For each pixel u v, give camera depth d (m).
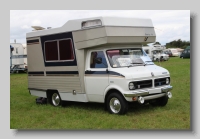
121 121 8.21
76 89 10.06
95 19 9.18
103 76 9.12
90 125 8.08
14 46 28.33
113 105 8.99
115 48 9.42
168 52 56.34
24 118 9.20
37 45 11.47
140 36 9.62
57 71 10.72
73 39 9.90
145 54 10.09
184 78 17.89
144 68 9.23
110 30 8.95
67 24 10.11
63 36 10.29
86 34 9.47
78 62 9.83
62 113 9.73
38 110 10.42
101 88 9.23
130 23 9.47
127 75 8.49
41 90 11.55
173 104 10.26
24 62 28.64
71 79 10.19
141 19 9.84
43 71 11.33
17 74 28.08
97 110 9.78
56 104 11.11
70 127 8.01
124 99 8.68
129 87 8.47
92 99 9.69
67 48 10.20
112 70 8.89
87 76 9.65
